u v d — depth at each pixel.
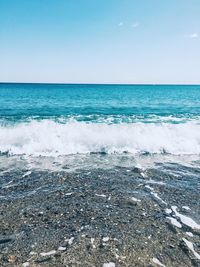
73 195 6.40
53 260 3.90
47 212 5.48
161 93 64.94
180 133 12.77
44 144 11.10
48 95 50.25
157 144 11.58
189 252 4.20
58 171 8.29
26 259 3.92
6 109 24.47
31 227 4.88
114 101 37.41
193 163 9.50
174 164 9.32
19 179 7.48
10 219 5.16
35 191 6.62
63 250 4.16
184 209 5.76
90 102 35.16
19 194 6.40
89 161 9.52
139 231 4.79
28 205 5.80
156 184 7.28
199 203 6.10
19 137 11.61
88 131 12.55
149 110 25.27
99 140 11.69
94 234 4.65
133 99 41.91
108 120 15.75
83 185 7.09
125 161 9.59
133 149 11.09
